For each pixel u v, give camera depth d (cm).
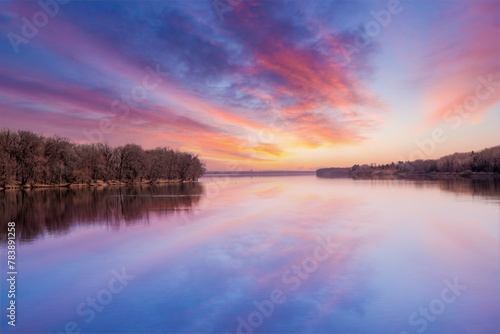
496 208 3422
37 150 7744
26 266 1507
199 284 1252
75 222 2739
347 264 1477
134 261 1568
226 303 1075
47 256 1673
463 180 10919
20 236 2181
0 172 7212
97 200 4697
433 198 4628
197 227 2456
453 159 16862
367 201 4341
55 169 8144
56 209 3638
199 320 963
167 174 12900
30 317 995
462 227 2359
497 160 14025
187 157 13662
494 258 1559
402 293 1140
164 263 1527
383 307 1031
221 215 3091
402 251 1698
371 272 1366
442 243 1867
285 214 3122
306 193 6056
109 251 1764
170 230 2347
